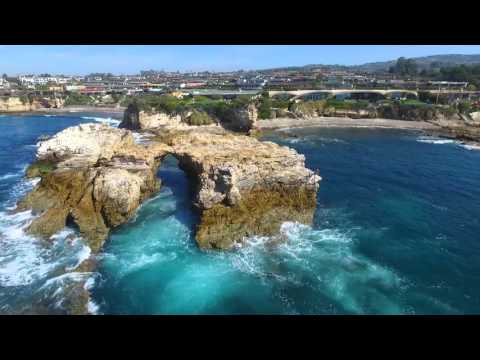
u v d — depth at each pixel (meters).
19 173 53.22
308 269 29.06
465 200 46.09
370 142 91.62
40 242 31.09
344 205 43.00
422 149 82.19
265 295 25.97
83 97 177.88
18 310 23.33
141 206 38.44
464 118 125.25
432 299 26.12
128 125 107.62
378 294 26.45
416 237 35.25
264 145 42.25
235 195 32.91
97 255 29.81
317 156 73.19
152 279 27.14
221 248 30.77
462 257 31.84
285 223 34.66
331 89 163.12
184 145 43.50
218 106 109.12
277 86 181.62
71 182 37.03
